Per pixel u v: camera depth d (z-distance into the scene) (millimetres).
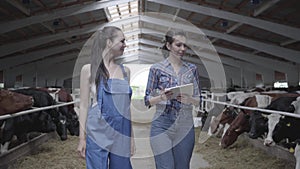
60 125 7164
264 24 11305
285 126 4887
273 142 4969
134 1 11391
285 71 17172
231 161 5270
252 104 6500
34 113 6137
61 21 13258
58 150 6168
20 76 22828
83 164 5121
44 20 11445
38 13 11398
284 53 14266
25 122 5711
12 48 14547
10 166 4941
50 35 14438
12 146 5652
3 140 5117
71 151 6055
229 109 6941
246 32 13852
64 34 14438
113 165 1979
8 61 17484
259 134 5570
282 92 7738
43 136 6980
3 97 5062
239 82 21250
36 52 17594
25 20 11414
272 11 10695
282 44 14133
